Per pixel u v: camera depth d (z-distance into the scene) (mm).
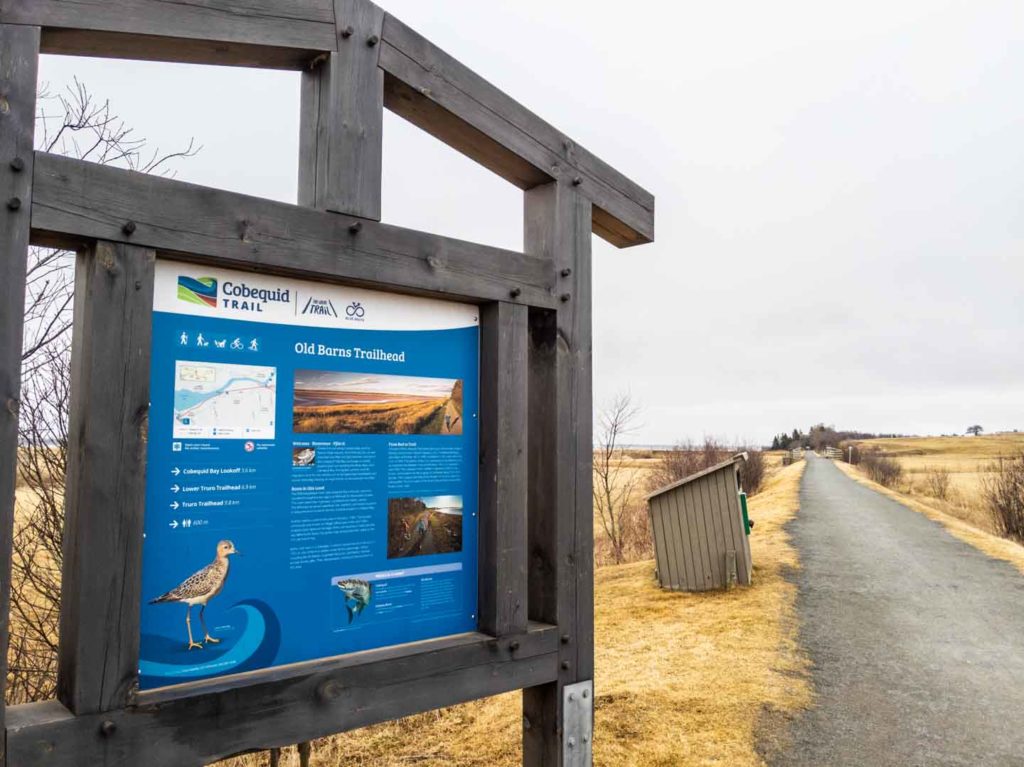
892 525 19062
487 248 2781
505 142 2850
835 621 8547
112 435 1938
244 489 2223
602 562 15875
